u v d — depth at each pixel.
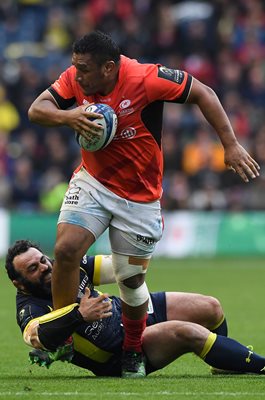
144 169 19.58
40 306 20.25
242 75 71.19
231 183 64.38
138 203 19.62
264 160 64.88
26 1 75.88
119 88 19.19
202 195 63.28
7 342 27.91
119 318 20.62
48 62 70.50
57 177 62.50
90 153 19.48
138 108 19.27
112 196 19.47
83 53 18.84
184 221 62.84
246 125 67.62
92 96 19.39
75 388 18.47
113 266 20.11
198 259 61.00
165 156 64.12
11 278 20.34
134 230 19.69
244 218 63.38
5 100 68.06
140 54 70.88
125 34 71.31
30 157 64.25
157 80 19.22
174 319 21.09
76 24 74.12
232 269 54.41
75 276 19.33
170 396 17.31
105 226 19.72
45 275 20.19
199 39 72.06
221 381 19.30
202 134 65.69
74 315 19.05
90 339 20.12
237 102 68.69
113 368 20.64
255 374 20.22
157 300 21.17
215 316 21.19
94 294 20.94
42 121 19.28
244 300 39.28
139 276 19.92
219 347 19.86
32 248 20.33
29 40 73.88
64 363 23.55
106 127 18.81
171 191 62.78
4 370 22.36
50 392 17.92
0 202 62.25
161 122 19.75
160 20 72.12
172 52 71.56
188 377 20.25
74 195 19.53
